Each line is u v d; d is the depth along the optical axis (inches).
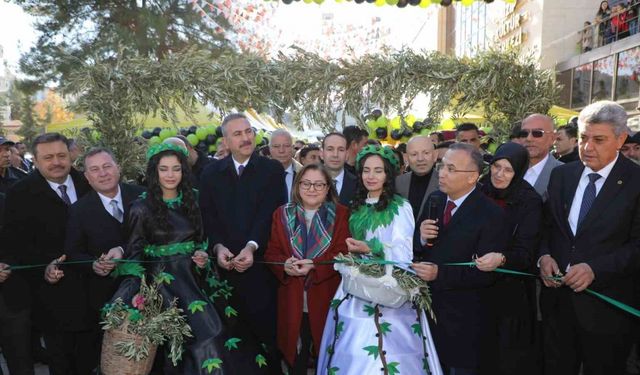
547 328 134.4
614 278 123.4
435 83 243.3
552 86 254.5
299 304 146.2
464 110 258.7
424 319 134.3
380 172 137.6
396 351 125.7
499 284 136.3
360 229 139.4
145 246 138.3
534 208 136.0
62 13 791.7
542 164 177.0
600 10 665.6
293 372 148.7
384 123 331.9
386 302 126.6
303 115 244.1
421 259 139.9
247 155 169.5
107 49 759.7
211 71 235.6
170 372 131.6
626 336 127.7
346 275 130.1
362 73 237.6
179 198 140.8
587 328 126.7
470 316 131.3
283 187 174.7
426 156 182.1
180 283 136.4
